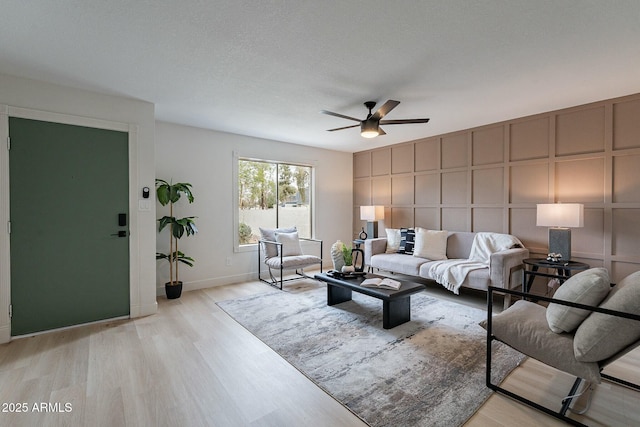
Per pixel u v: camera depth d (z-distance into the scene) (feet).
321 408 5.68
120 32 6.41
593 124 10.85
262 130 14.46
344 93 9.84
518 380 6.53
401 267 13.44
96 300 9.78
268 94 9.94
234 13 5.79
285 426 5.21
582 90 9.66
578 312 5.44
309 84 9.12
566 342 5.48
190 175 13.74
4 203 8.39
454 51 7.20
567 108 11.40
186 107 11.20
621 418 5.33
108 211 9.95
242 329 9.32
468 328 9.30
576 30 6.30
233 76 8.59
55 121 9.05
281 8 5.64
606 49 7.07
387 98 10.28
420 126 13.98
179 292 12.50
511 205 12.97
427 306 11.37
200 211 14.05
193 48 7.09
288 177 17.67
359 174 19.97
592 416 5.39
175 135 13.35
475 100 10.52
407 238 14.99
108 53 7.30
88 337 8.71
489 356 6.24
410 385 6.36
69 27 6.21
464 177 14.55
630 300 4.87
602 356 5.02
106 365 7.18
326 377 6.67
